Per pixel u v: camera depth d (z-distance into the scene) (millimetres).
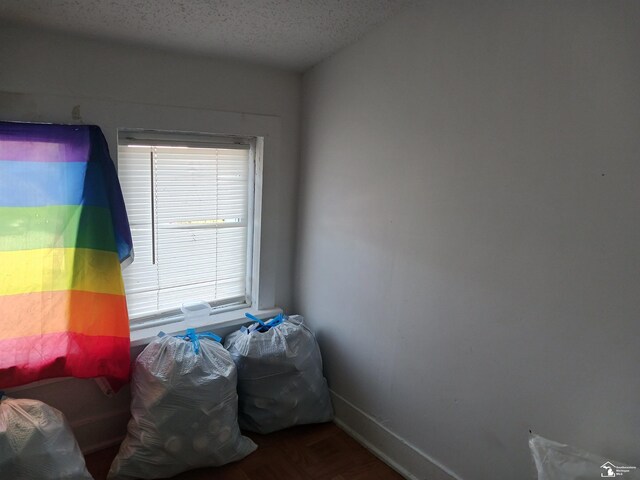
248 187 2494
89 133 1822
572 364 1405
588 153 1316
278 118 2383
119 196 1916
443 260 1769
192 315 2391
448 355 1784
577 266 1368
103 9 1649
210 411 1887
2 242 1722
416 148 1833
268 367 2137
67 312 1866
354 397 2273
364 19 1882
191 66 2090
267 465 2025
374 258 2082
